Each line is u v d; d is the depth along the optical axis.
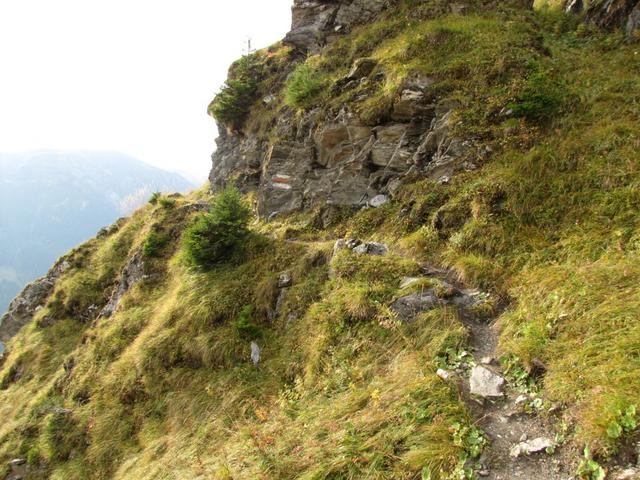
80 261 24.84
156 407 11.01
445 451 4.73
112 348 14.65
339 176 13.42
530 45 12.35
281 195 15.32
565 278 6.71
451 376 5.88
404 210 11.01
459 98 11.46
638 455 3.83
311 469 5.37
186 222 19.36
